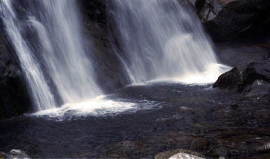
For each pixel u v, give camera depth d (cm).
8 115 1141
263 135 905
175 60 1733
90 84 1393
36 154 885
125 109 1171
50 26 1396
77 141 947
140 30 1739
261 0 1972
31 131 1025
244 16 1988
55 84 1294
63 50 1401
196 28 1938
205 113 1097
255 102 1169
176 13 1891
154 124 1030
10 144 945
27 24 1309
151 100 1257
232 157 807
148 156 841
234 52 1831
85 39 1520
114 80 1460
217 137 908
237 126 985
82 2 1588
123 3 1725
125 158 839
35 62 1270
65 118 1120
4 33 1222
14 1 1298
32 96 1212
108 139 948
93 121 1080
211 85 1416
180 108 1146
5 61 1168
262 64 1325
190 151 813
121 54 1617
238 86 1302
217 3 1988
